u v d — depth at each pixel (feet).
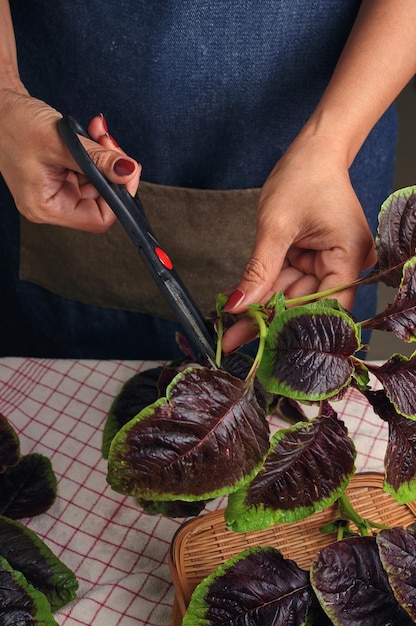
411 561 1.60
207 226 2.87
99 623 1.92
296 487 1.57
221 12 2.43
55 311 3.37
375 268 1.76
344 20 2.53
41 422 2.36
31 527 2.13
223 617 1.62
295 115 2.72
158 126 2.67
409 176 5.35
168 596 1.98
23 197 2.24
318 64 2.60
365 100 2.24
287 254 2.15
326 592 1.60
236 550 1.80
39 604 1.70
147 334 3.30
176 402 1.46
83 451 2.30
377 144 2.96
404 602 1.56
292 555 1.81
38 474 2.11
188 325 1.75
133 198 1.85
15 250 3.29
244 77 2.57
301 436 1.60
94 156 1.81
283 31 2.50
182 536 1.80
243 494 1.55
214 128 2.69
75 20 2.52
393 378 1.61
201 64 2.53
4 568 1.71
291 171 2.15
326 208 2.07
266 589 1.65
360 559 1.64
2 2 2.36
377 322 1.66
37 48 2.67
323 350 1.52
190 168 2.81
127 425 1.45
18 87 2.40
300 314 1.50
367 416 2.34
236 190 2.81
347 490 1.90
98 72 2.61
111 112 2.70
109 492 2.20
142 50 2.50
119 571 2.05
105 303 3.23
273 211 2.10
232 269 2.97
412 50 2.29
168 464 1.45
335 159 2.16
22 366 2.50
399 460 1.61
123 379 2.47
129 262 3.04
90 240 3.01
